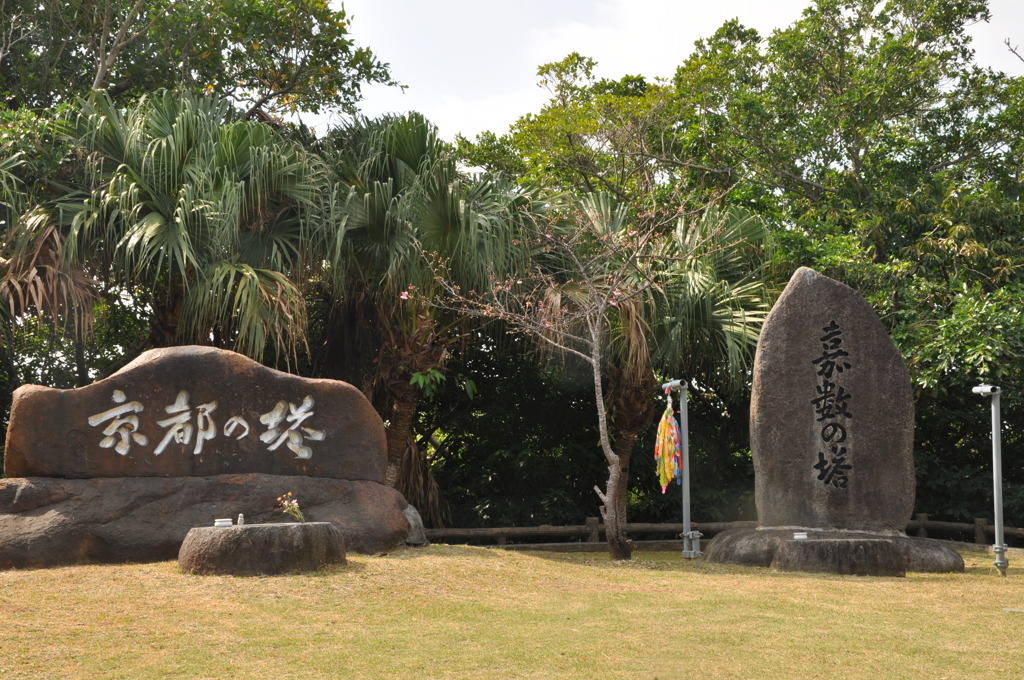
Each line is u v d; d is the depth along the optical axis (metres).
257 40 12.88
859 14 16.59
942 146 15.01
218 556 6.34
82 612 5.30
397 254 9.18
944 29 16.25
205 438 7.47
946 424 12.48
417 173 9.84
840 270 11.73
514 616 5.62
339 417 7.91
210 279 8.48
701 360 11.17
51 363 11.75
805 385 9.12
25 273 8.38
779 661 4.64
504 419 12.13
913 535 11.79
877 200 13.42
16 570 6.57
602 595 6.49
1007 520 12.09
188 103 9.13
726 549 8.77
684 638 5.12
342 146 10.52
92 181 8.98
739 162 15.67
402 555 7.54
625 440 10.61
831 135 15.49
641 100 14.92
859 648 4.93
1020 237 12.67
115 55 11.43
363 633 5.05
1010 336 10.32
